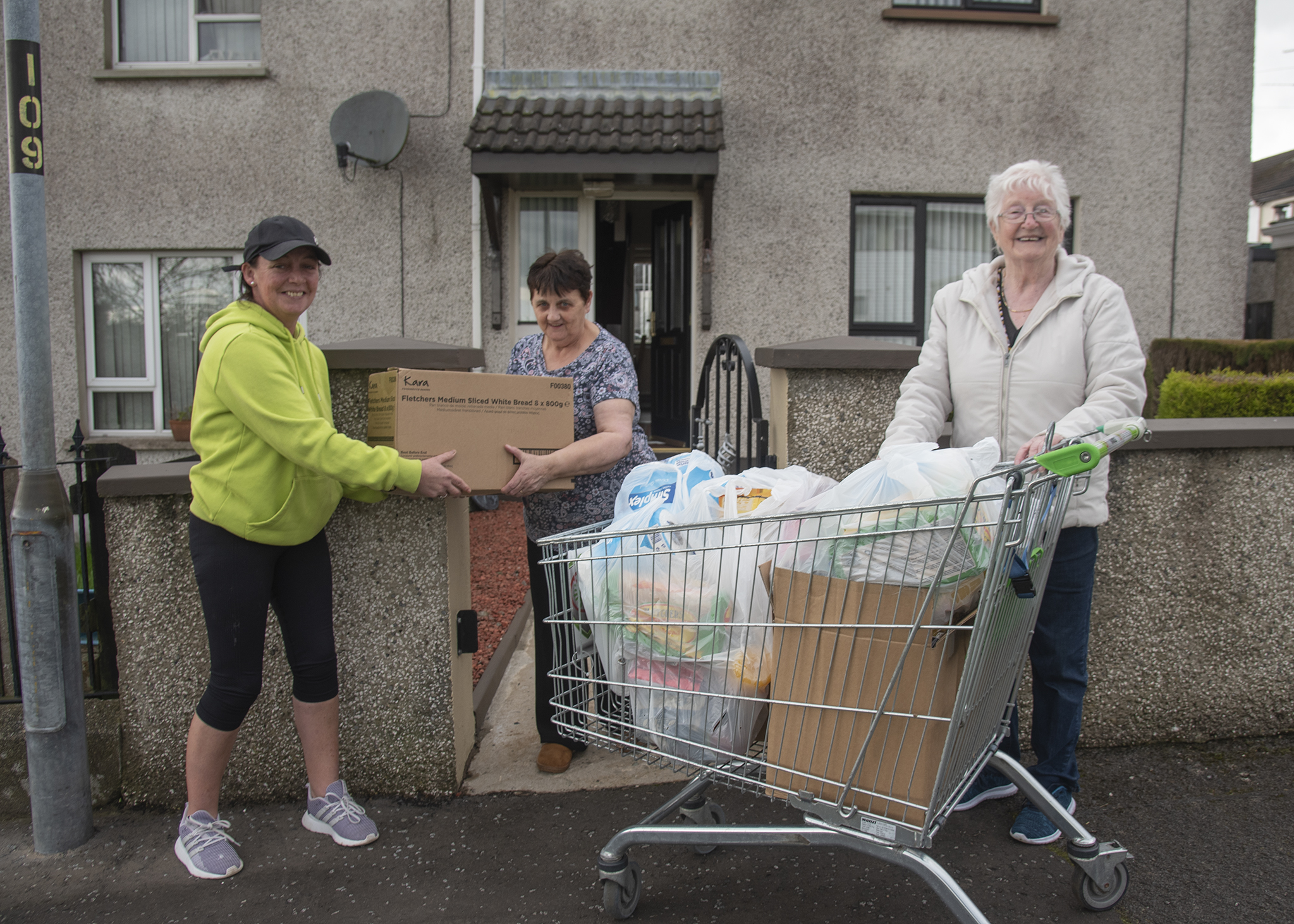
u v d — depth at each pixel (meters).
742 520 1.95
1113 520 3.06
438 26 7.50
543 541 2.25
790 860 2.53
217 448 2.36
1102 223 7.85
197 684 2.86
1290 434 3.04
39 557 2.57
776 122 7.64
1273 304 10.84
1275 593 3.13
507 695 3.81
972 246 8.05
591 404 2.92
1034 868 2.45
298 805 2.91
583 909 2.32
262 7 7.48
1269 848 2.51
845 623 1.92
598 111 7.15
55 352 7.71
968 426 2.63
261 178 7.59
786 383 3.12
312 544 2.61
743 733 2.11
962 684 1.78
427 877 2.48
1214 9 7.69
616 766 3.13
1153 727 3.15
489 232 7.50
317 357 2.64
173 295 7.86
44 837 2.63
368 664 2.92
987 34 7.64
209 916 2.33
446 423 2.54
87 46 7.51
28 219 2.55
